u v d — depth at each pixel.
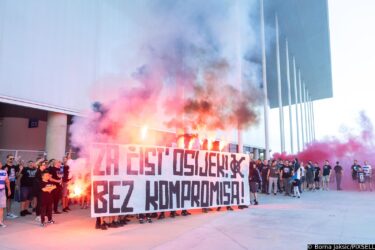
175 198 8.26
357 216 8.39
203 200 8.92
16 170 8.79
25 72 10.38
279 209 9.70
